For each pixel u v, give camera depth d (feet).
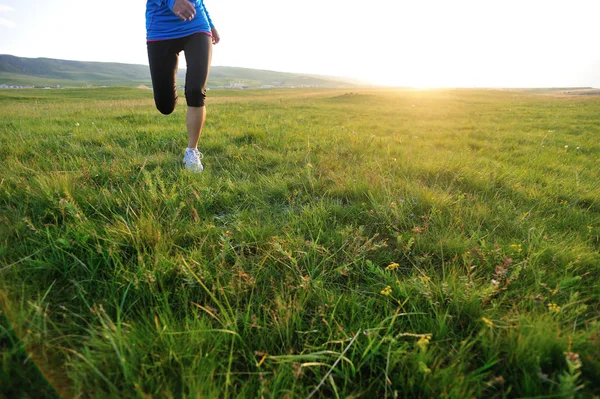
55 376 3.75
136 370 3.74
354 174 10.56
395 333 4.56
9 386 3.55
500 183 11.09
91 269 5.34
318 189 9.38
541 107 68.54
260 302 4.94
